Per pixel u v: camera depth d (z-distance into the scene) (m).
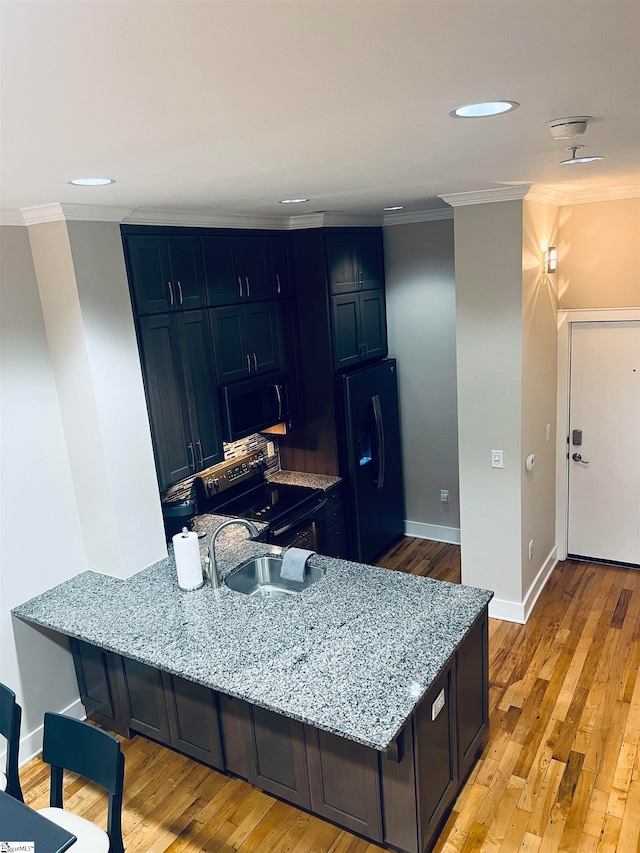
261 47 1.07
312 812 2.96
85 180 2.37
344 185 3.05
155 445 3.70
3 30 0.91
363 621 2.94
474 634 3.04
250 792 3.17
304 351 4.88
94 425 3.32
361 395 5.01
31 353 3.29
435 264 5.18
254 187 2.87
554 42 1.14
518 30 1.07
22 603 3.36
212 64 1.14
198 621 3.06
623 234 4.48
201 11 0.89
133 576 3.57
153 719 3.36
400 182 3.11
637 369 4.72
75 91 1.24
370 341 5.26
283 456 5.22
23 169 2.03
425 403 5.52
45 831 2.07
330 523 4.88
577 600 4.68
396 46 1.11
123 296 3.36
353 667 2.61
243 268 4.26
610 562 5.18
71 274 3.12
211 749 3.16
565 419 5.02
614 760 3.18
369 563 5.37
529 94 1.51
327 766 2.77
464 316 4.14
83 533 3.61
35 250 3.22
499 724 3.49
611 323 4.73
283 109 1.51
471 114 1.69
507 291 3.95
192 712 3.16
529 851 2.73
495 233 3.90
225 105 1.44
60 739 2.40
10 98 1.25
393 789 2.61
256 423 4.44
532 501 4.50
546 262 4.38
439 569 5.24
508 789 3.05
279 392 4.61
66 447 3.48
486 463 4.30
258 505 4.50
